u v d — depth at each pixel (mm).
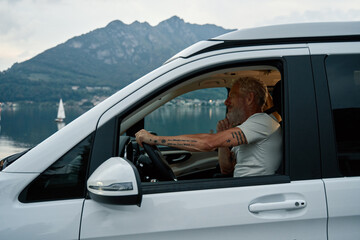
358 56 1601
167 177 1759
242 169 1857
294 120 1521
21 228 1354
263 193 1455
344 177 1506
